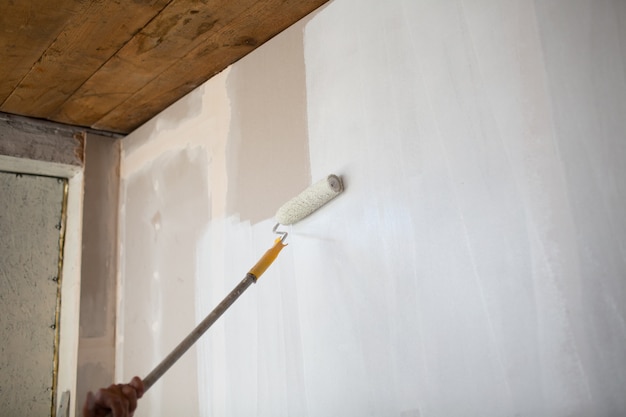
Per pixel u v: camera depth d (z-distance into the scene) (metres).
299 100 1.50
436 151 1.13
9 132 2.08
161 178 2.07
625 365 0.83
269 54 1.64
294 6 1.48
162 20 1.50
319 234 1.37
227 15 1.49
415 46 1.21
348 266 1.28
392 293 1.17
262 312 1.50
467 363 1.02
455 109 1.11
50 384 2.14
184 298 1.85
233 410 1.55
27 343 2.12
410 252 1.15
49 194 2.29
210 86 1.88
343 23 1.40
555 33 0.97
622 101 0.88
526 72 1.00
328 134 1.40
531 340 0.94
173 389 1.82
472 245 1.04
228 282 1.66
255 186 1.61
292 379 1.38
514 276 0.97
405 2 1.24
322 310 1.33
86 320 2.11
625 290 0.84
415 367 1.11
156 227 2.05
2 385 2.04
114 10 1.44
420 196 1.15
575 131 0.93
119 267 2.23
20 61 1.68
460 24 1.12
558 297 0.91
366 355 1.21
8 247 2.14
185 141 1.96
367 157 1.28
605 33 0.91
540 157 0.97
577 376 0.88
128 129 2.33
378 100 1.27
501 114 1.03
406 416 1.11
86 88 1.91
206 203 1.81
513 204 0.99
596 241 0.88
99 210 2.25
